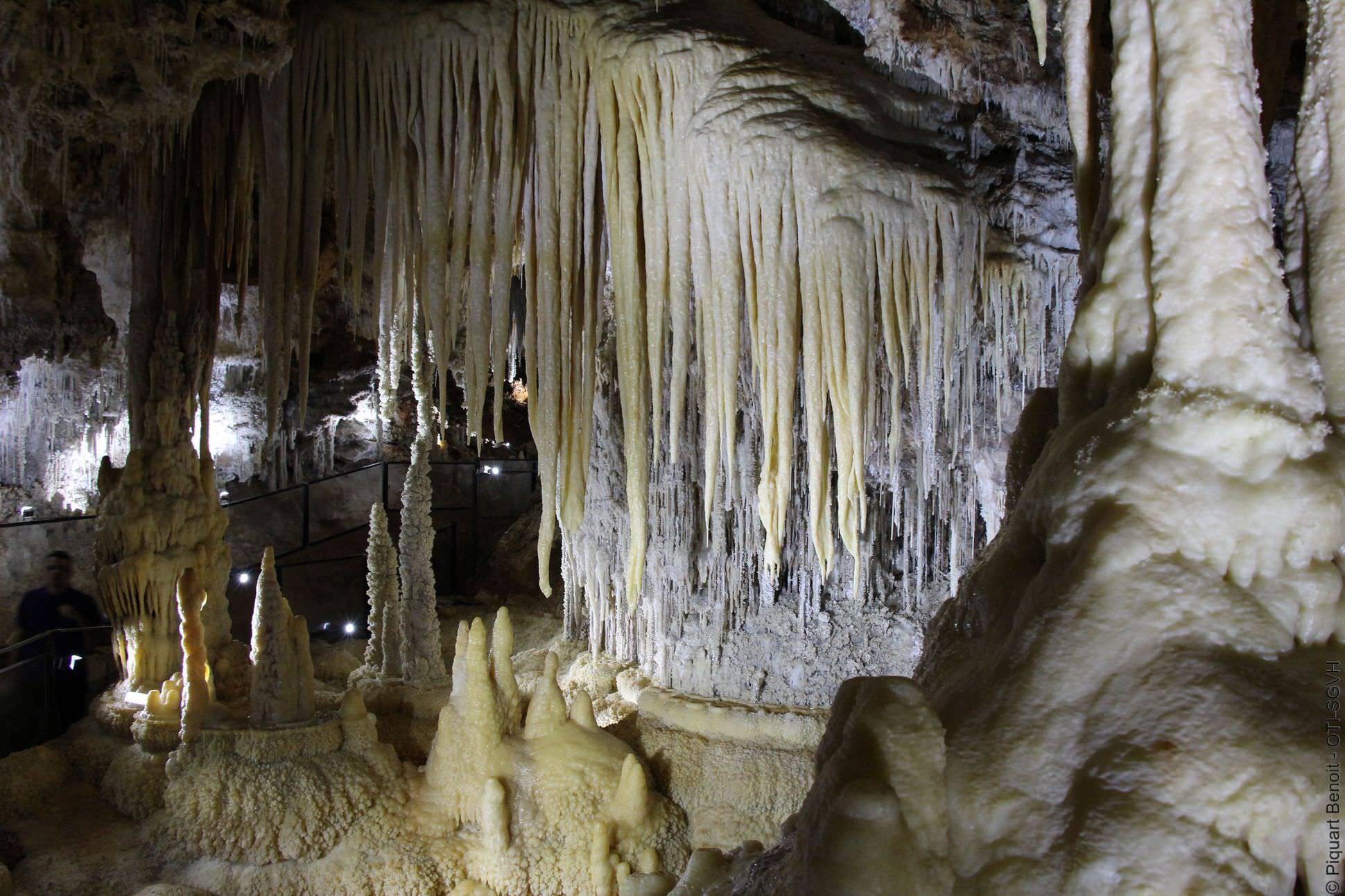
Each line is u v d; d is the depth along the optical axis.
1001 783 1.64
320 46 5.52
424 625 7.29
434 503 12.92
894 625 7.36
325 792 5.46
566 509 5.45
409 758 6.59
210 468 6.67
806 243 4.74
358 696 5.94
